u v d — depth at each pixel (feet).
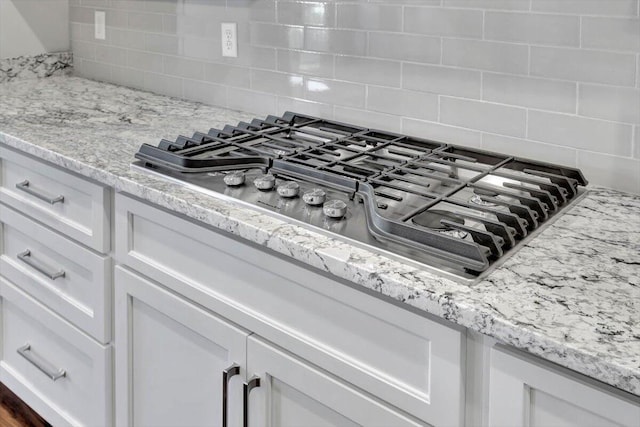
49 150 5.79
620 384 2.85
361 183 4.51
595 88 4.99
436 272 3.64
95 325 5.89
